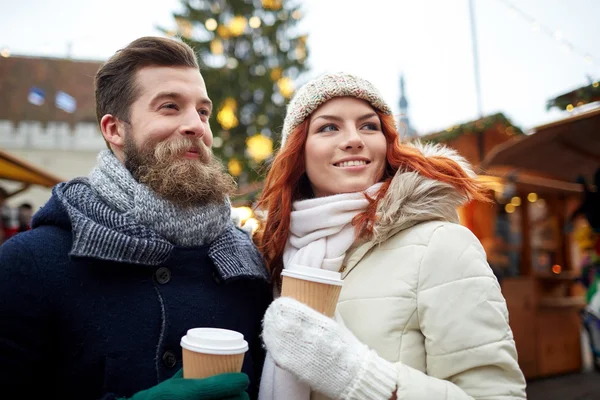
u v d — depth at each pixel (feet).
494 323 3.97
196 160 4.71
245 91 29.50
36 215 4.51
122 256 4.09
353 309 4.44
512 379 3.92
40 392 4.16
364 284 4.50
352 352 3.72
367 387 3.62
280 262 5.46
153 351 4.19
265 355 5.08
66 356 4.09
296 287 3.93
